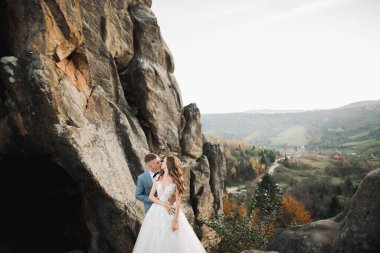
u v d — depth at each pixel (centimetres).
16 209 927
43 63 745
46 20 766
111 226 844
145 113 1269
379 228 627
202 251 588
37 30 757
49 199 917
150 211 586
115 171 884
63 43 820
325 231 744
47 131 748
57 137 749
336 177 12438
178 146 1414
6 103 746
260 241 1148
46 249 943
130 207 877
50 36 778
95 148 842
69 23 822
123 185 894
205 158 1579
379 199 643
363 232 642
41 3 756
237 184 10712
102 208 831
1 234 916
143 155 1110
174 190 584
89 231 869
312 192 9512
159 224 566
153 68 1336
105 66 1070
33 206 934
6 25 779
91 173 785
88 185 798
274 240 821
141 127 1234
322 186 8825
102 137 896
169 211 573
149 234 566
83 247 919
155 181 601
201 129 1603
